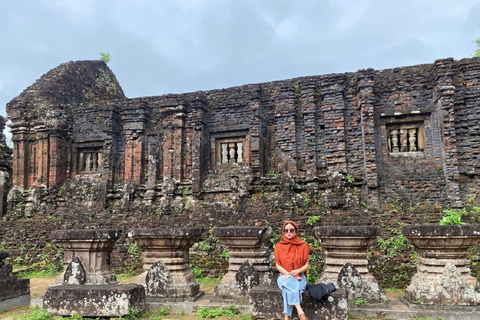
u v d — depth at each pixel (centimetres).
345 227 661
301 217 1110
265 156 1263
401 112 1141
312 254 1033
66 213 1373
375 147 1141
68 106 1491
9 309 721
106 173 1379
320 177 1174
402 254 982
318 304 550
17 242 1342
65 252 768
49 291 643
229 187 1241
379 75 1180
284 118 1237
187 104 1345
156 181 1341
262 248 727
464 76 1098
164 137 1353
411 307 619
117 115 1440
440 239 622
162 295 707
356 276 650
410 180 1098
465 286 609
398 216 1044
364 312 620
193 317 644
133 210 1307
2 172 1493
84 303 623
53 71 1636
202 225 1200
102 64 1883
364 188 1130
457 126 1082
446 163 1047
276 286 615
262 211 1166
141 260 1191
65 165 1462
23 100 1502
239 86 1313
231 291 696
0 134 1584
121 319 608
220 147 1335
